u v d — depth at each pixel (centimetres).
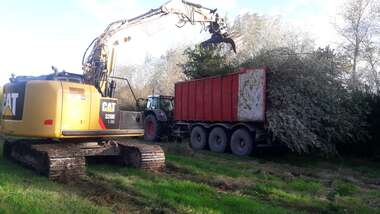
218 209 673
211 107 1652
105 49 1172
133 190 794
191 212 648
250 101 1443
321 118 1366
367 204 800
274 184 935
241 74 1488
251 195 823
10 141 1134
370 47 2539
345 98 1419
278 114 1339
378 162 1462
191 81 1780
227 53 2117
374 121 1502
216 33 1838
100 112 992
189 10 1698
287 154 1538
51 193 713
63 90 936
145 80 4738
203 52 1984
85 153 1005
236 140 1513
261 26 3425
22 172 933
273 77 1399
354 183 1049
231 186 889
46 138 1020
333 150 1418
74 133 948
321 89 1373
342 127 1398
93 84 1150
